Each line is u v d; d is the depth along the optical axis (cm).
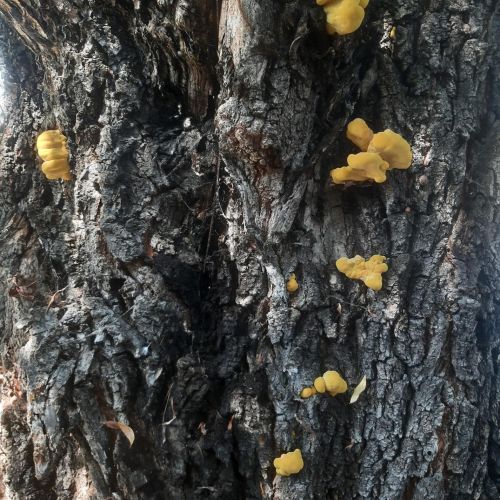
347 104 90
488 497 94
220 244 95
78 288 92
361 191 93
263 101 82
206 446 85
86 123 95
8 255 100
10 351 98
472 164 94
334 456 89
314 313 91
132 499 84
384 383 89
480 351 94
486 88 94
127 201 92
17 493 93
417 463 88
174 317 90
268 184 87
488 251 95
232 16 80
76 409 83
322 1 77
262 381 87
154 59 94
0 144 105
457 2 90
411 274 92
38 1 91
